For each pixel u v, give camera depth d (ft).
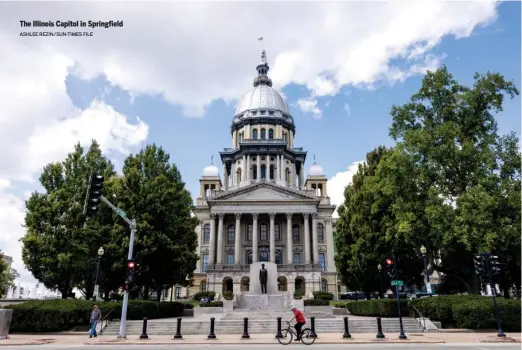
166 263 123.85
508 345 59.06
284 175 293.43
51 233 111.14
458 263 101.96
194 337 76.74
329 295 204.03
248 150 297.53
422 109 104.37
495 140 94.32
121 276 117.39
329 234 267.18
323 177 298.76
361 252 123.24
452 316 83.30
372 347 57.36
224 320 93.09
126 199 121.70
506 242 84.43
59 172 123.13
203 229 269.03
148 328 85.81
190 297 246.27
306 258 234.99
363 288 128.77
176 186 139.23
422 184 97.76
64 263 107.14
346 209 143.43
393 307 102.12
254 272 135.33
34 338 74.13
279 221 257.96
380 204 115.14
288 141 325.01
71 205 114.42
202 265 259.60
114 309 93.91
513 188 86.28
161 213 123.24
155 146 144.46
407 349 53.88
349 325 86.94
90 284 123.54
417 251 114.01
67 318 85.25
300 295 183.11
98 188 58.44
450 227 87.76
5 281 210.79
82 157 127.65
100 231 115.85
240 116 326.85
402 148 100.53
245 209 243.81
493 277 79.97
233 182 305.94
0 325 71.97
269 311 117.80
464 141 94.07
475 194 83.35
